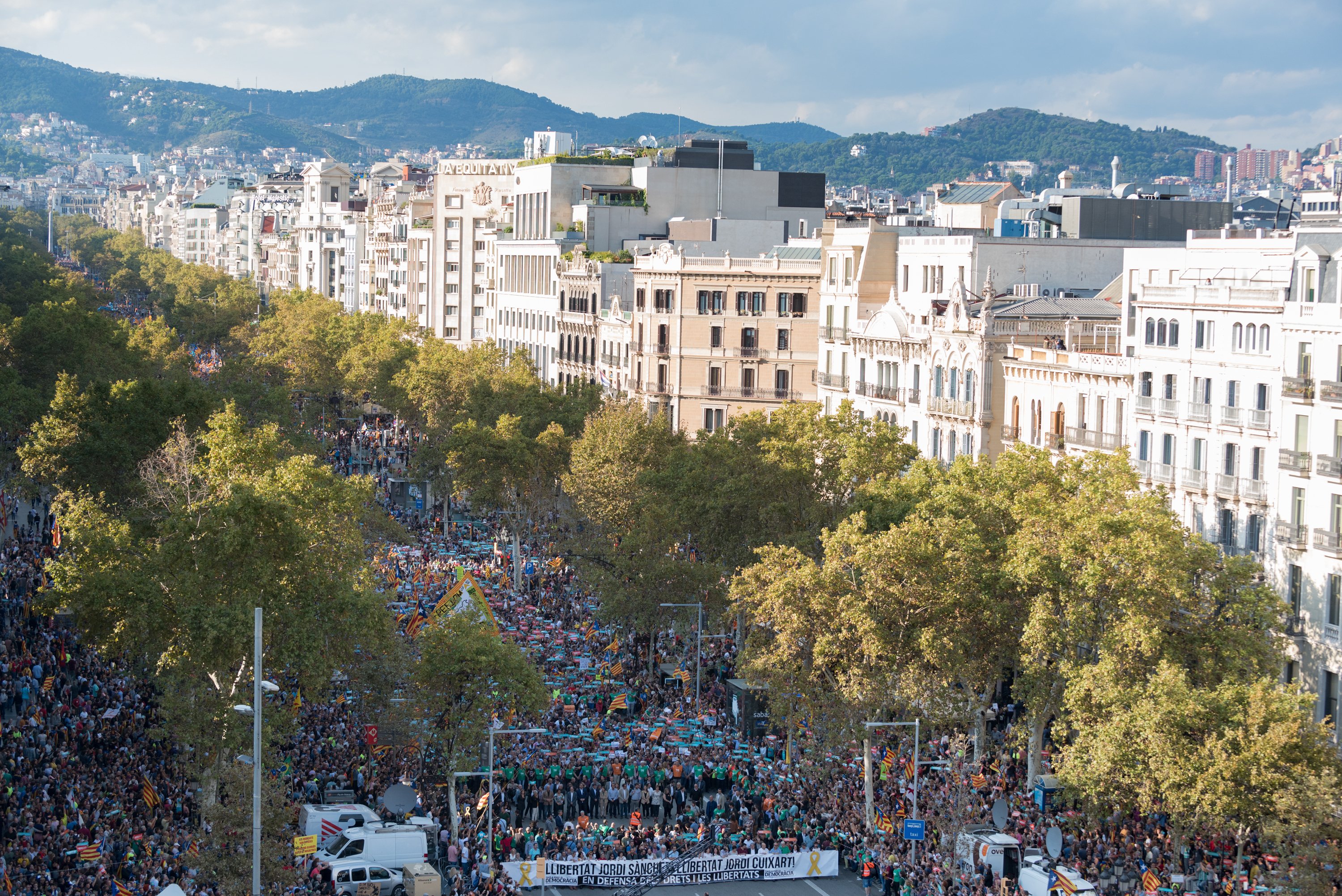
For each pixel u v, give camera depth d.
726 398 188.00
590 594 135.75
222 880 68.94
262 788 71.75
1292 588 101.75
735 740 103.38
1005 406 136.00
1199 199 194.88
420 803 88.06
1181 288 115.06
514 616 130.25
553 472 167.50
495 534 172.25
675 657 124.62
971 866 80.75
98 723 93.75
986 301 136.12
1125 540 88.56
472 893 75.75
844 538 96.81
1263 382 106.56
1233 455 109.00
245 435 116.50
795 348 184.25
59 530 120.19
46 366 173.12
